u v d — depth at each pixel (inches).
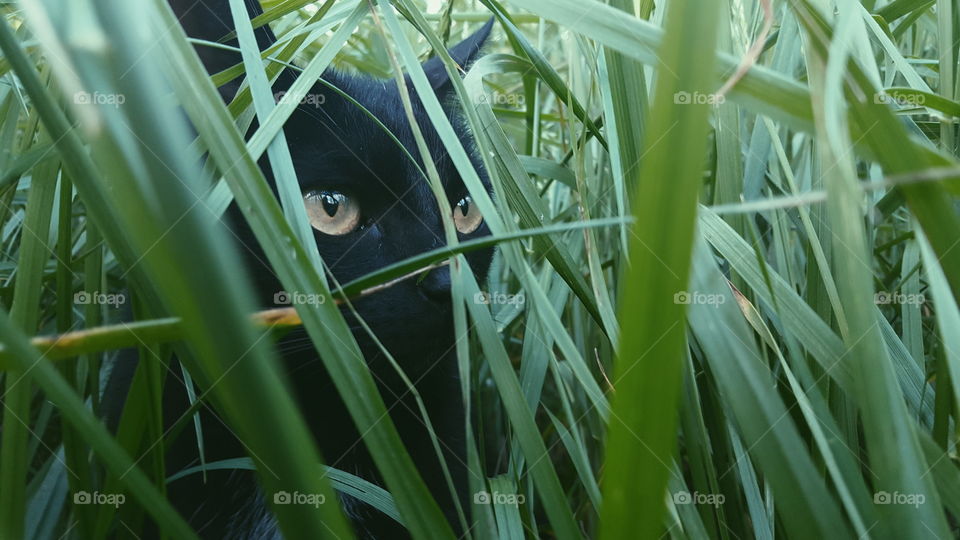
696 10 11.2
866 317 15.1
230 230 34.7
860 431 30.6
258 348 11.7
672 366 12.0
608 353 36.7
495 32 64.1
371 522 37.6
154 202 10.9
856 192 14.7
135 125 10.8
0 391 34.0
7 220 41.5
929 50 51.1
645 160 11.6
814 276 30.4
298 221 23.2
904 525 15.4
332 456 38.3
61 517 35.5
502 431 47.6
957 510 17.7
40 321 41.0
